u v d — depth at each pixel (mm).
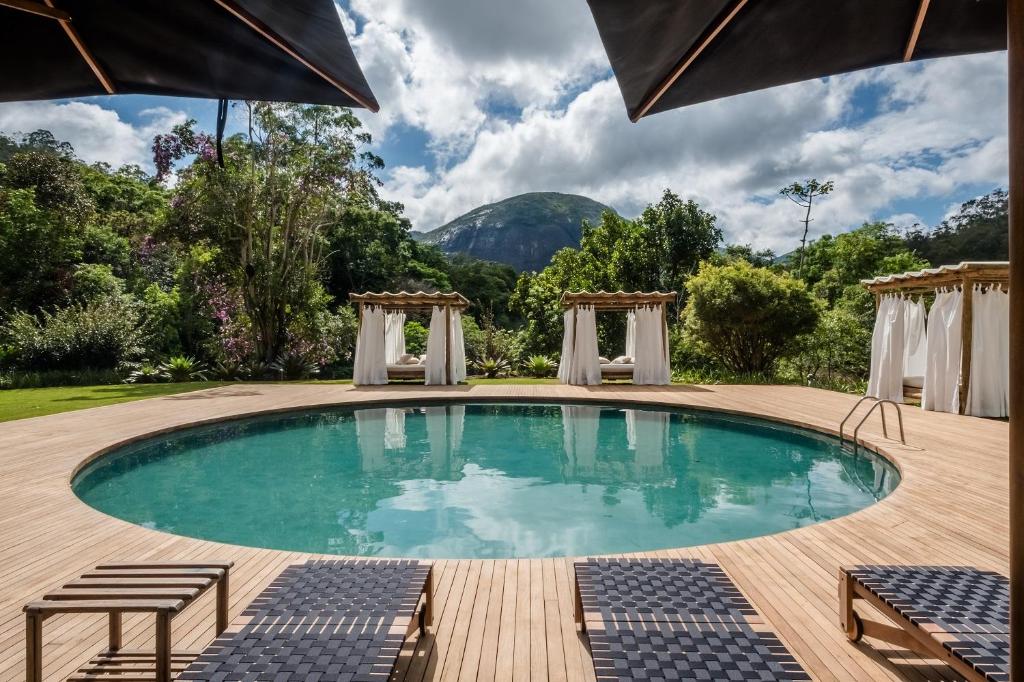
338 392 13508
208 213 18812
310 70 2473
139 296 23328
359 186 20891
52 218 21391
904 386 11562
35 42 2350
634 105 2523
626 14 1981
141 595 2162
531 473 7516
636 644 2061
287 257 21141
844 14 2162
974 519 4625
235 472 7555
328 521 5711
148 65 2484
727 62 2314
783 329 16344
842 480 7152
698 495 6547
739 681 1829
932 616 2248
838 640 2740
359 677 1818
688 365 20688
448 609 3080
